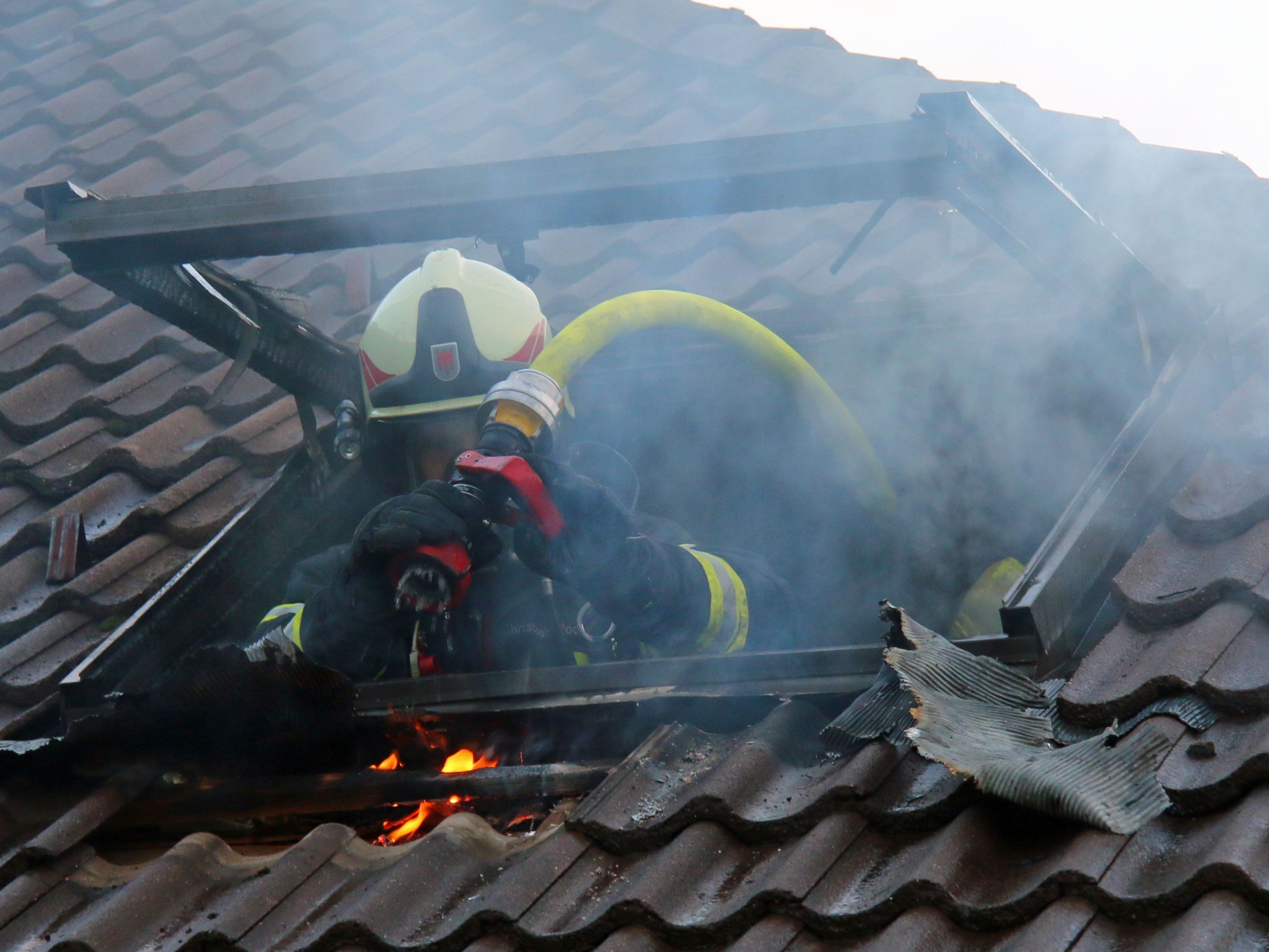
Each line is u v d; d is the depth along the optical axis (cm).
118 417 989
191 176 1274
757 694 470
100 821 512
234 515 877
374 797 513
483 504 514
